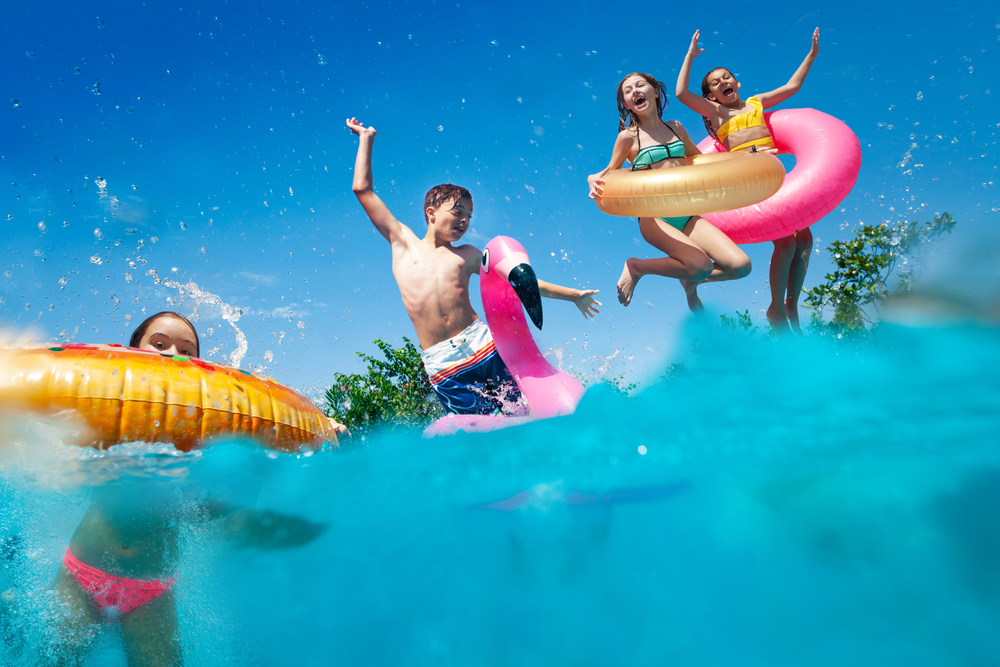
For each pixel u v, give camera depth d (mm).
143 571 1376
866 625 953
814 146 4418
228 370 1912
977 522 1012
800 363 1851
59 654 1303
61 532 1419
